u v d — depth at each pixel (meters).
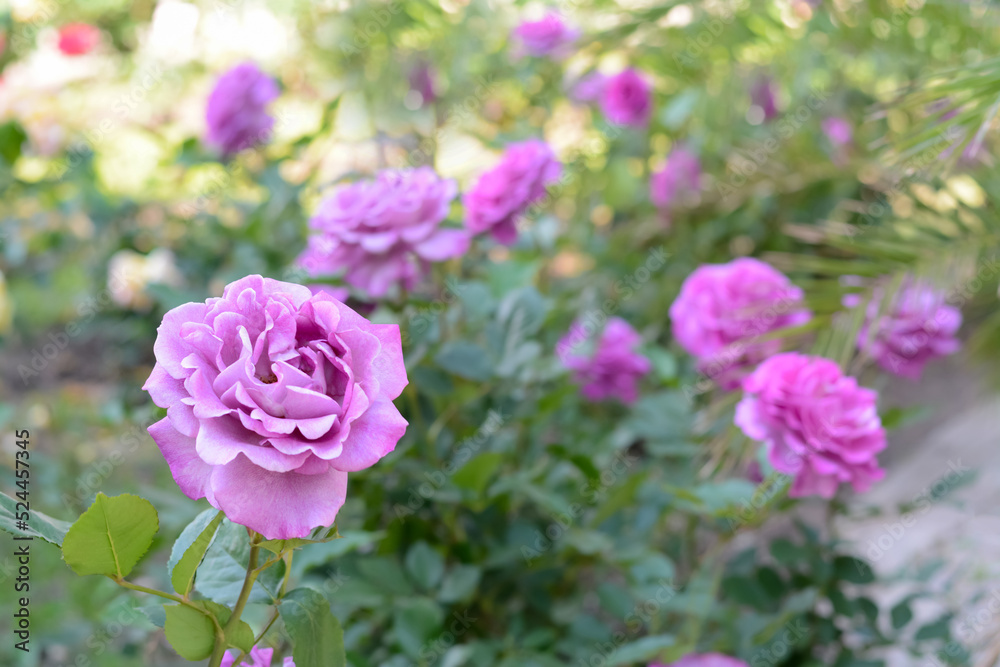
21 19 2.21
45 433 2.15
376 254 1.15
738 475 1.29
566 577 1.39
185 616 0.83
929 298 1.26
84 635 1.29
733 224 2.44
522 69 2.19
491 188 1.23
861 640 1.31
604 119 2.35
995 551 1.50
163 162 2.01
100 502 0.80
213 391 0.80
